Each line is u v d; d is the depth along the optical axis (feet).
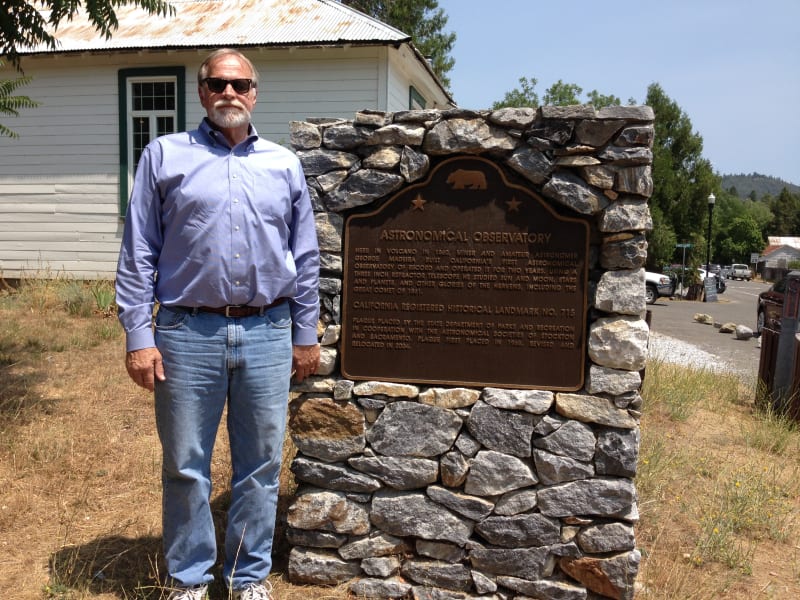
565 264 10.92
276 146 10.14
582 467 10.71
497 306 11.10
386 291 11.37
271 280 9.65
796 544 13.96
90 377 22.26
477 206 11.12
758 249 321.73
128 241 9.39
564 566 10.84
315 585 11.34
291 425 11.50
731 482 16.65
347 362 11.43
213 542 10.20
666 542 13.50
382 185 11.22
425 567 11.12
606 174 10.54
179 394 9.58
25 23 19.40
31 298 34.27
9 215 42.06
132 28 41.01
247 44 36.96
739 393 27.45
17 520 12.96
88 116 40.81
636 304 10.61
